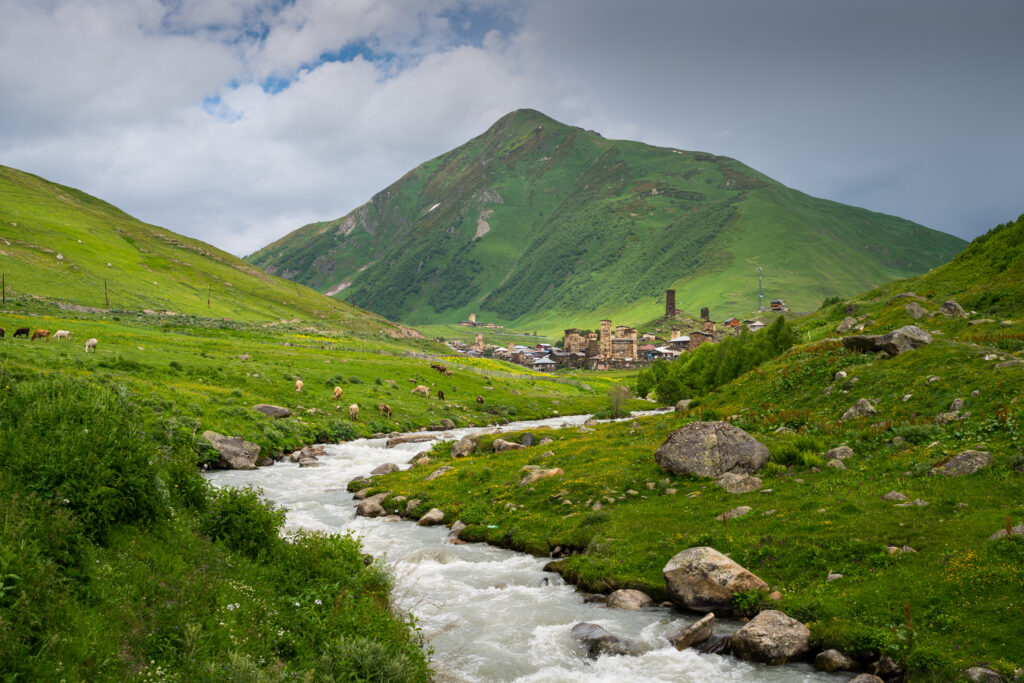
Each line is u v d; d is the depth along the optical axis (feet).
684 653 49.83
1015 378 94.38
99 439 44.83
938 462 76.69
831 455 90.48
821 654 46.75
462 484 109.40
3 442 41.47
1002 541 52.37
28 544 33.63
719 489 84.89
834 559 58.95
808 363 148.36
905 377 114.83
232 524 52.42
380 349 421.59
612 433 146.00
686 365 374.02
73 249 514.27
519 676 45.85
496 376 390.63
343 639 39.83
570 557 73.31
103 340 239.09
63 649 29.22
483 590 65.67
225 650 34.42
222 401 178.09
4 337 188.75
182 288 549.54
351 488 118.93
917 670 43.04
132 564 38.52
